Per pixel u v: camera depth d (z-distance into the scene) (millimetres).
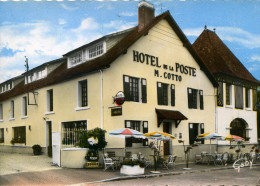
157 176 13438
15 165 15078
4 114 27797
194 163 19547
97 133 14484
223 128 23359
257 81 27719
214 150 22062
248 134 26359
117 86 16109
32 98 22594
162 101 18781
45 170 13492
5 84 30828
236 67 26609
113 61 16000
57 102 19156
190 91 20969
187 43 20812
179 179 12539
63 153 14672
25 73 25281
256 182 11922
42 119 20859
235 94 25203
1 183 10586
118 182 11414
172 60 19859
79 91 17406
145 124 17234
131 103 16594
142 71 17594
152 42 18516
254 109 27531
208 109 22391
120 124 15984
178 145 19328
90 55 18484
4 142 27203
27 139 22922
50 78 20766
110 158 14281
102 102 15367
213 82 23078
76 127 17516
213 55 25234
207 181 12008
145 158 16594
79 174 12609
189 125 20484
